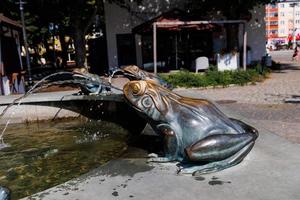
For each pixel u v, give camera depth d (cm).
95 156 649
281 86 1537
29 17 2802
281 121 870
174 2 2494
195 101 503
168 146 488
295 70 2288
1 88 1449
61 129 910
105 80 1146
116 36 2520
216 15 2430
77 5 2061
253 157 496
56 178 540
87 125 933
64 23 3112
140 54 2512
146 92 484
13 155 693
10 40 1764
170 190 402
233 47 2192
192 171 446
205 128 475
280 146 546
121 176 447
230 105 1123
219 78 1595
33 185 513
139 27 2238
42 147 743
